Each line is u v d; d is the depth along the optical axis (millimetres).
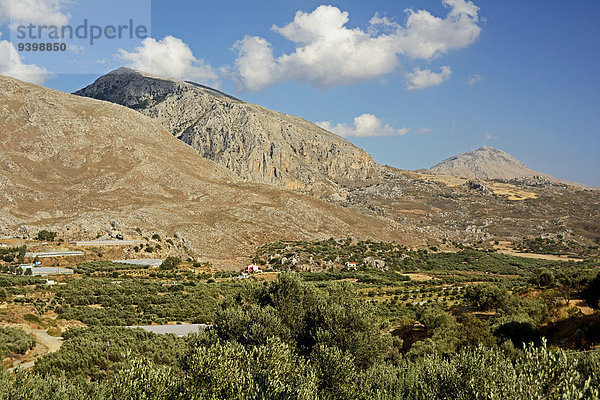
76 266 96500
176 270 106000
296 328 29891
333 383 21625
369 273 116000
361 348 27156
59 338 40500
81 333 41156
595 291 49656
